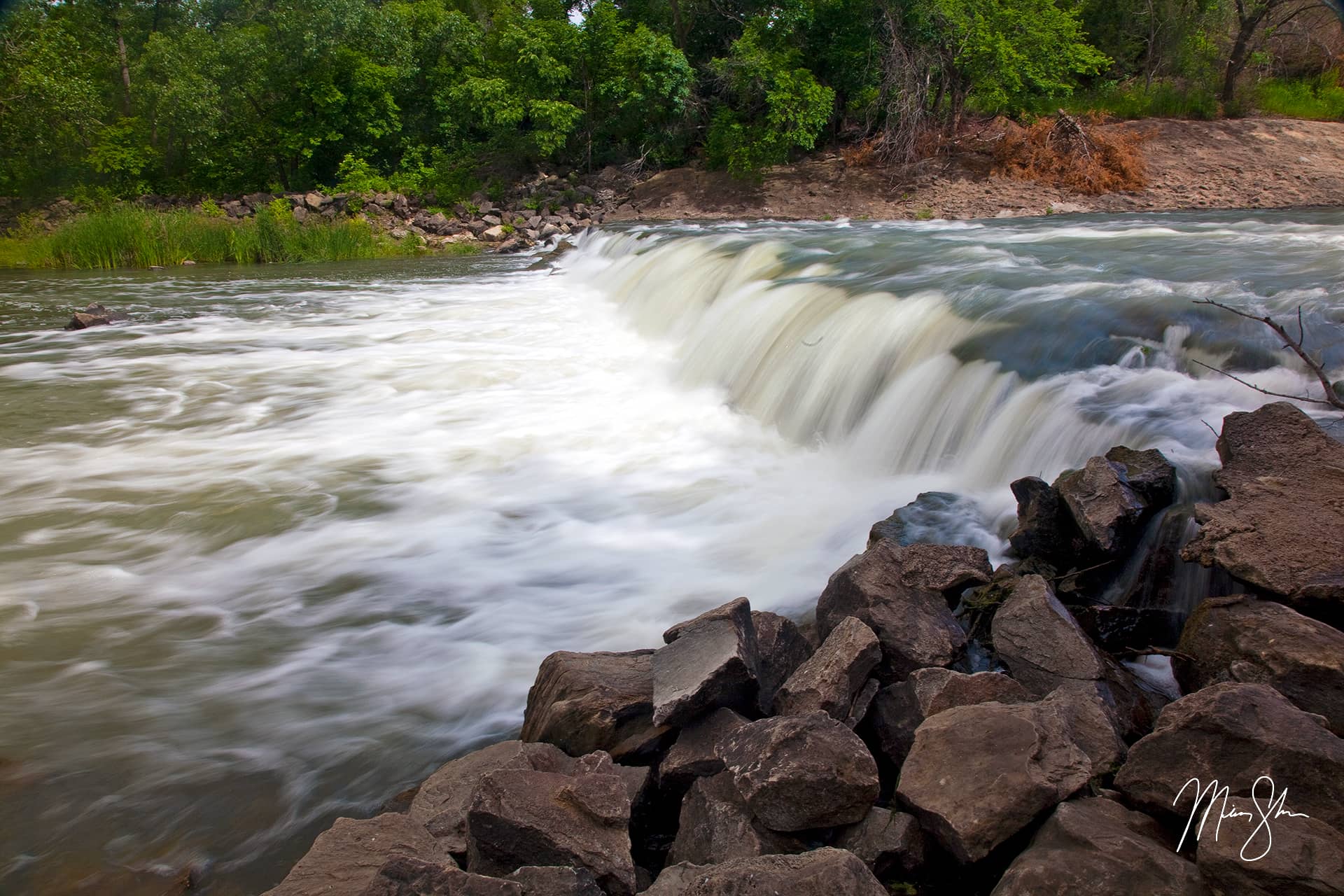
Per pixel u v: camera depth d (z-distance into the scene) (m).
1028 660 4.37
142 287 21.45
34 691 5.21
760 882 3.05
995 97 29.48
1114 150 27.28
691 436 9.75
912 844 3.43
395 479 8.49
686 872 3.30
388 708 5.04
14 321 16.89
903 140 29.69
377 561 6.82
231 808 4.26
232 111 36.91
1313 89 33.50
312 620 5.98
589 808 3.56
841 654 4.29
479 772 4.10
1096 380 7.46
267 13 39.38
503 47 34.62
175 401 11.12
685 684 4.13
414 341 14.55
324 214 31.94
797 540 6.99
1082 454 6.64
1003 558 5.84
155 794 4.35
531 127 35.62
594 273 20.77
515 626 5.86
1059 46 30.98
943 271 12.05
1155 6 34.06
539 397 11.29
